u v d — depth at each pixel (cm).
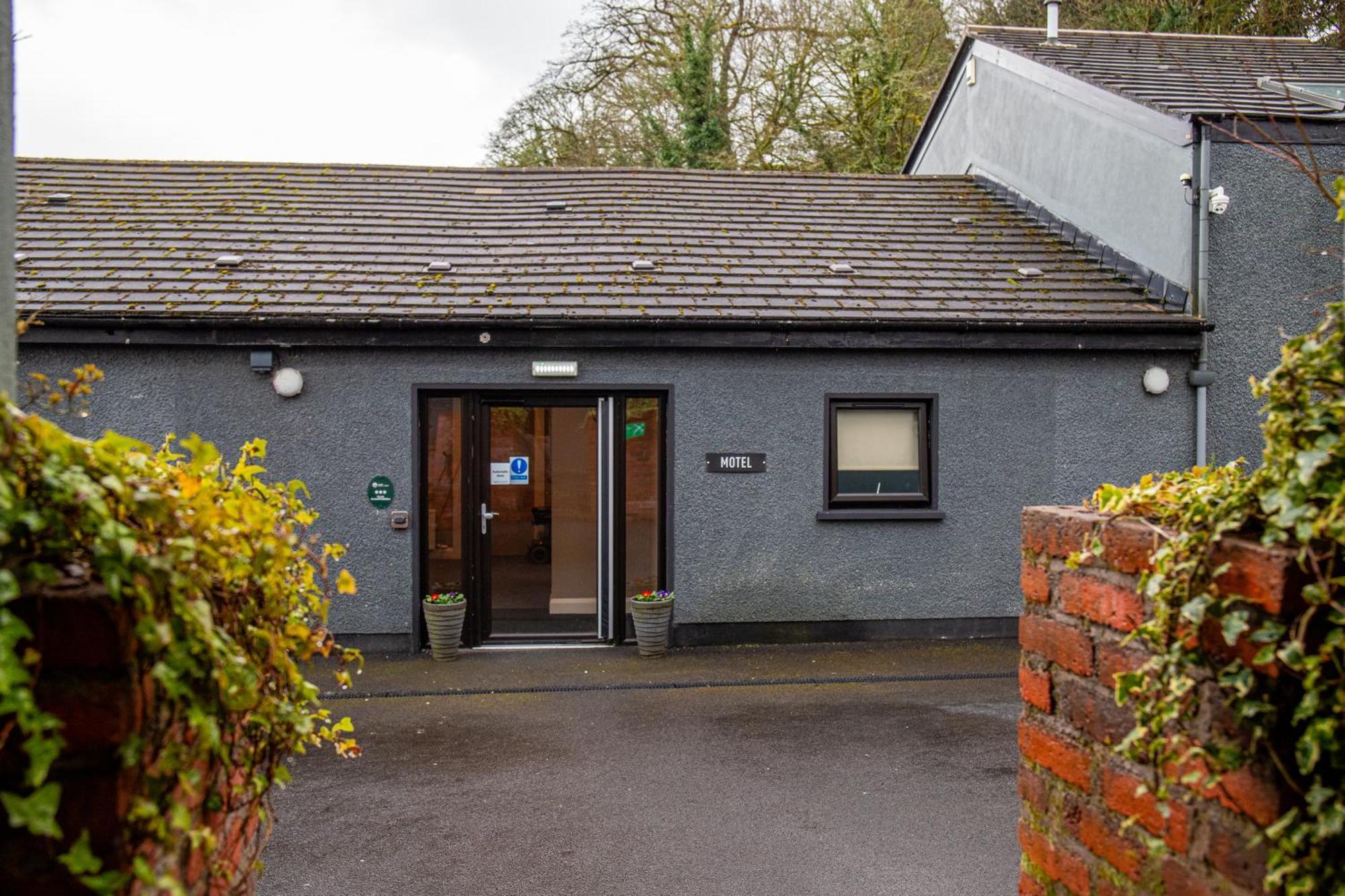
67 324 844
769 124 2148
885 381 940
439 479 912
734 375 926
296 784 559
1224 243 950
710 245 1055
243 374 886
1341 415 146
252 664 173
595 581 928
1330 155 946
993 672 814
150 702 145
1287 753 151
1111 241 1064
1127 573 196
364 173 1208
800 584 933
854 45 2002
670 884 428
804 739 637
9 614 122
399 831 491
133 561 136
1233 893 164
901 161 1972
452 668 839
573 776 571
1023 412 949
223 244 997
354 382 895
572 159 2219
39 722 128
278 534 188
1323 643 146
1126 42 1342
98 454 146
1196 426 955
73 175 1155
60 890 135
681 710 709
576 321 879
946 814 506
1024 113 1228
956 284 995
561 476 924
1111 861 203
